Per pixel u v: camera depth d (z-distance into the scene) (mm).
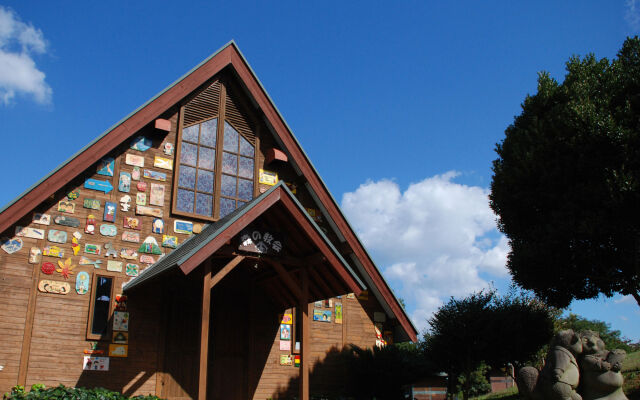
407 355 16641
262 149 17469
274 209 12984
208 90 16891
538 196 22438
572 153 20766
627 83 20844
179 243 15086
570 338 10461
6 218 12602
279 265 12891
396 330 18078
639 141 19188
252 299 15844
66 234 13570
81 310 13273
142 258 14406
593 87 21766
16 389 12086
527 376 10430
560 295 23031
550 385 10039
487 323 22516
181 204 15484
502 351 23125
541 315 23719
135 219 14594
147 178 15086
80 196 14000
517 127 24891
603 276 21625
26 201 12898
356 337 17234
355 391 16109
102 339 13305
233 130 17141
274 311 16172
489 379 30453
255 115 17578
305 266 13312
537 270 22547
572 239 21000
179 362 14234
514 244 24484
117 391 13125
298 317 16609
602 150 19938
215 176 16297
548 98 23422
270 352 15719
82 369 12922
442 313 23172
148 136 15406
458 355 22797
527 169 22250
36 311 12789
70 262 13445
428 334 24375
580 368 10500
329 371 16406
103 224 14117
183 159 15859
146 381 13578
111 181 14523
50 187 13250
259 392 15219
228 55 17172
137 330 13805
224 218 14711
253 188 16953
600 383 10156
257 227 12562
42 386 12195
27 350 12469
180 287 14719
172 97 15734
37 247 13164
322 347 16547
